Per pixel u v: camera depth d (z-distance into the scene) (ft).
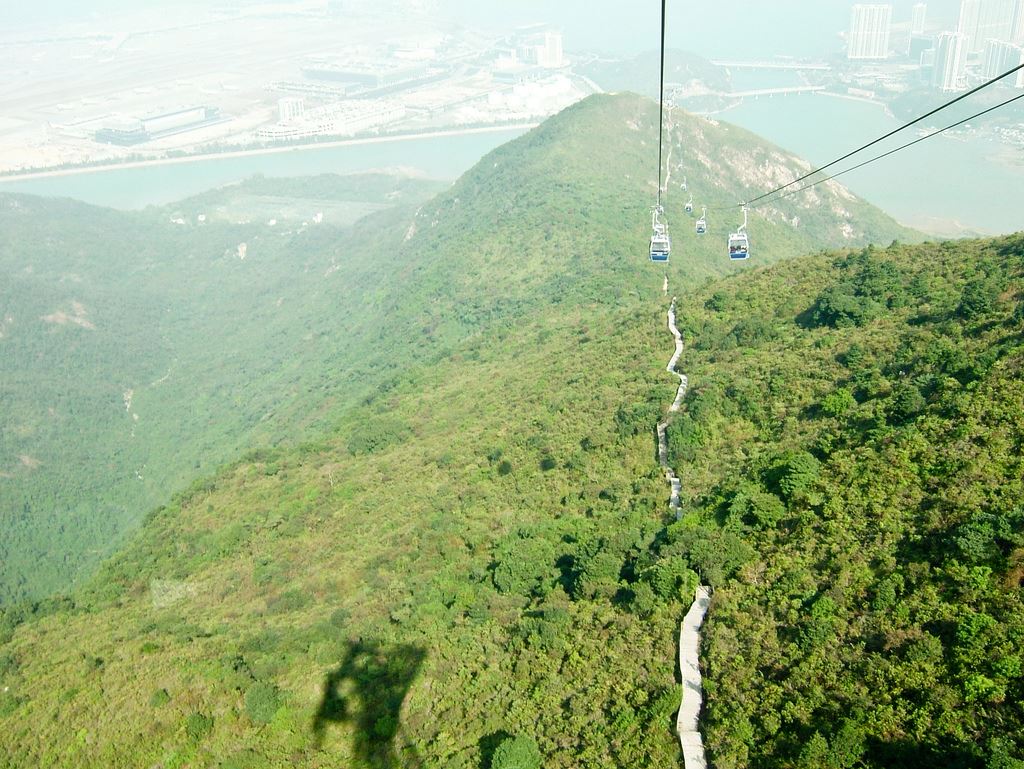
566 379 289.53
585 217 534.78
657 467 204.54
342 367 519.19
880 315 228.84
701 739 112.37
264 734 146.41
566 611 155.43
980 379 157.38
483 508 221.46
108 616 221.87
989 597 110.63
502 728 131.85
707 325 279.49
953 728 96.68
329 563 217.15
